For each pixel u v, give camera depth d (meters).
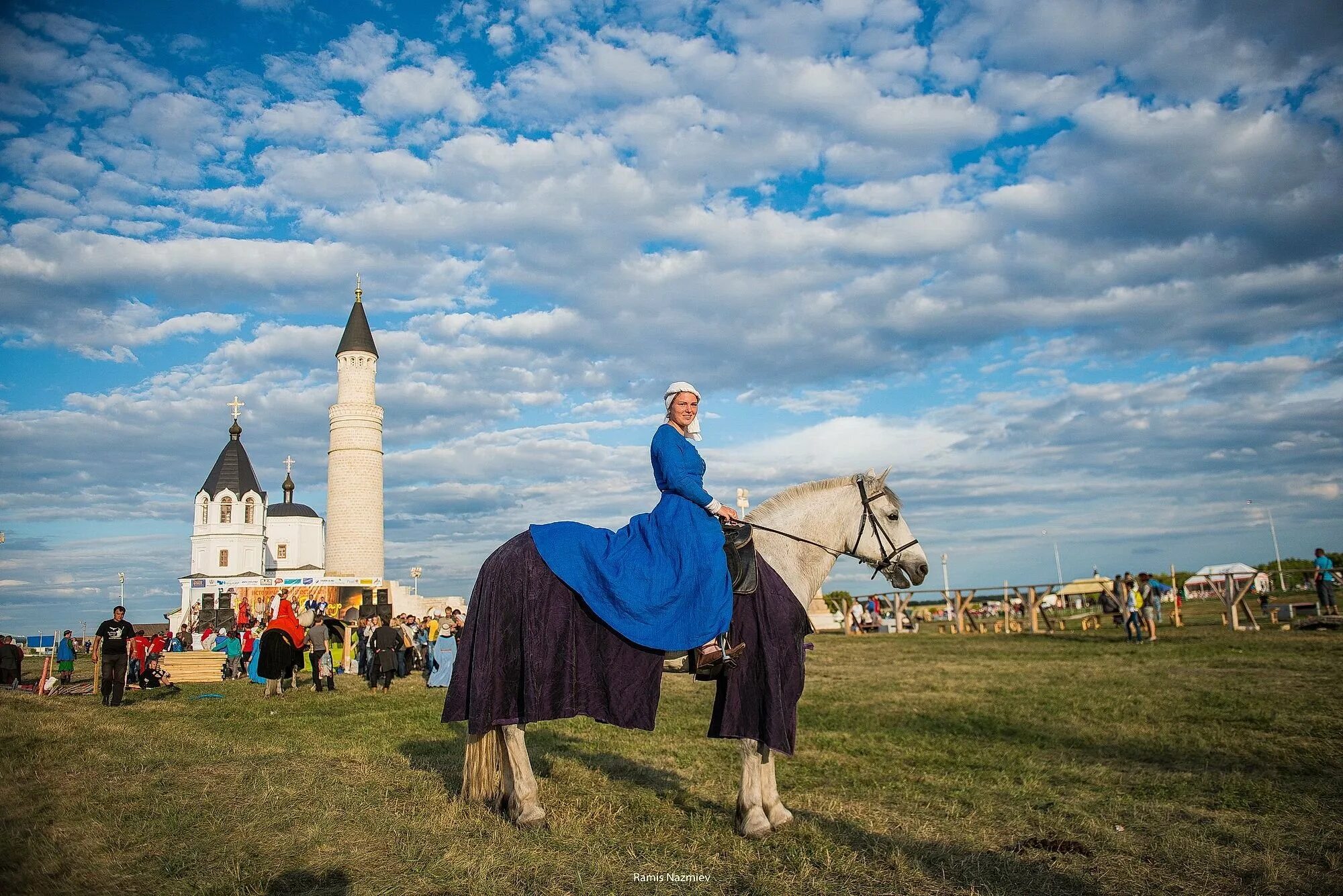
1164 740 8.84
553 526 6.04
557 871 4.73
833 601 46.94
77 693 18.48
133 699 17.45
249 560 70.12
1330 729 9.10
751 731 5.54
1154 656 18.38
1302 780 7.03
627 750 8.89
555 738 9.81
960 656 21.11
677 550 5.62
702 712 12.11
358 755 8.16
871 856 5.11
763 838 5.48
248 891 4.24
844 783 7.23
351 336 62.22
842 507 6.50
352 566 59.88
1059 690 13.26
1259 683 13.06
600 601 5.57
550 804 6.27
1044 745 8.91
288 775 6.79
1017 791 6.76
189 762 7.26
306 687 20.44
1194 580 46.44
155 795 5.92
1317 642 19.78
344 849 4.93
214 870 4.50
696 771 7.72
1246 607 25.12
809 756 8.43
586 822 5.77
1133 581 23.97
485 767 5.90
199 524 69.81
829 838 5.44
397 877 4.52
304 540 80.50
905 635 31.59
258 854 4.77
